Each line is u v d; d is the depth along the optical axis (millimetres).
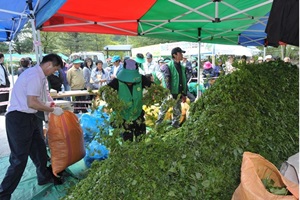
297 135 2213
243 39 6762
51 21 3336
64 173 3092
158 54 16359
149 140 1888
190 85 5848
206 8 3738
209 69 8875
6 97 6887
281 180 1480
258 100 2180
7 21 4250
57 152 2873
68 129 2873
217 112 1972
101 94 2090
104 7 3240
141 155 1750
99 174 1812
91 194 1676
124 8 3387
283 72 2764
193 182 1605
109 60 17062
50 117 2863
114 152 1799
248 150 1834
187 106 4168
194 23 4625
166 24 4539
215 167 1695
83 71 7441
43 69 2594
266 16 4277
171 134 2055
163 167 1658
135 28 4516
